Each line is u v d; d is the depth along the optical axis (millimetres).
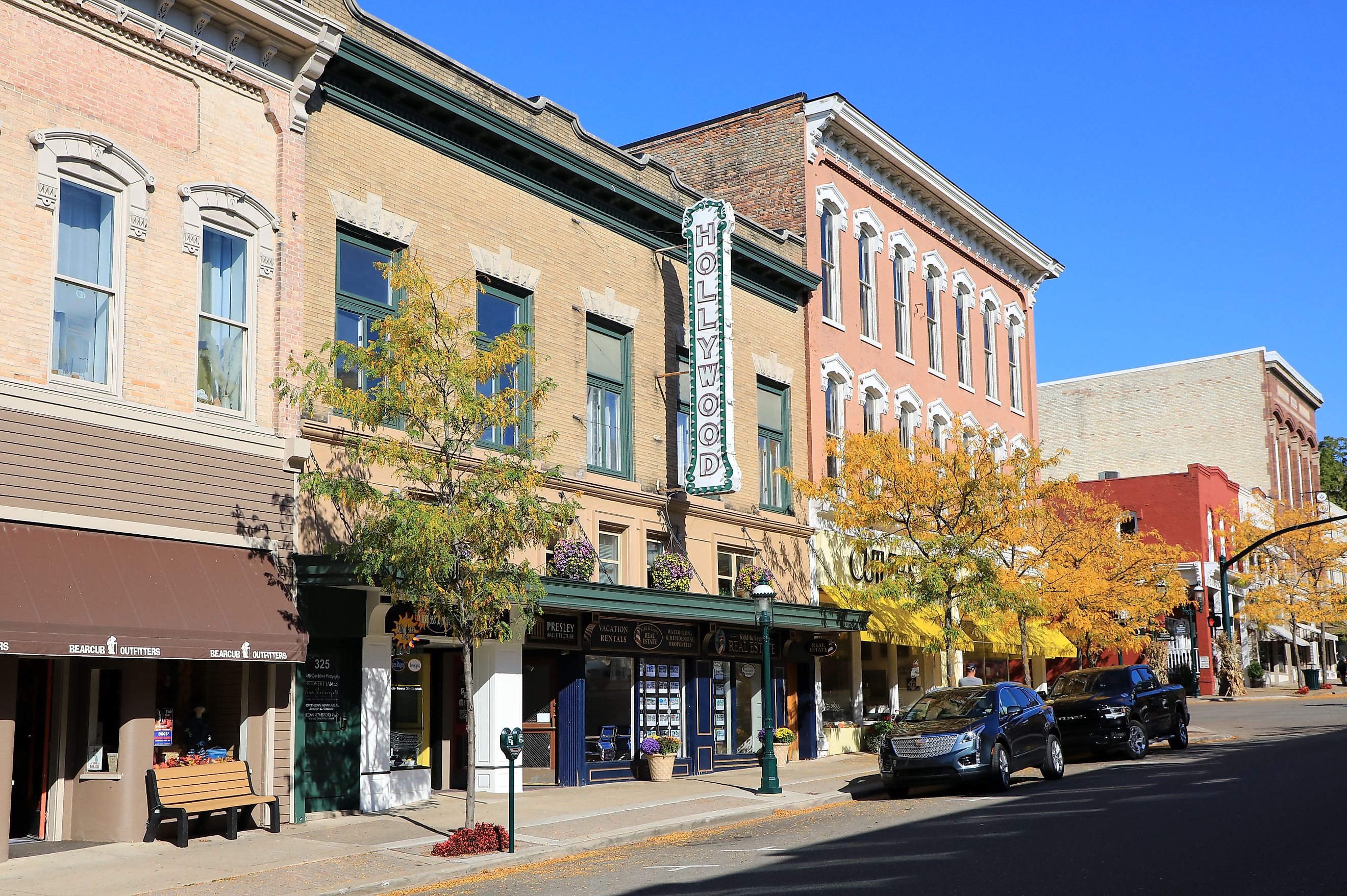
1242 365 63938
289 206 16906
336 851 14180
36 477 13609
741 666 25500
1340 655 75000
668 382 24438
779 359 27656
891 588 24578
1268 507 62000
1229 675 51406
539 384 15312
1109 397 67375
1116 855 12117
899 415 32406
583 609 19516
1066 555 31484
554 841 15062
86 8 14672
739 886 11430
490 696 19719
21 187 13875
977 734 18906
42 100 14211
